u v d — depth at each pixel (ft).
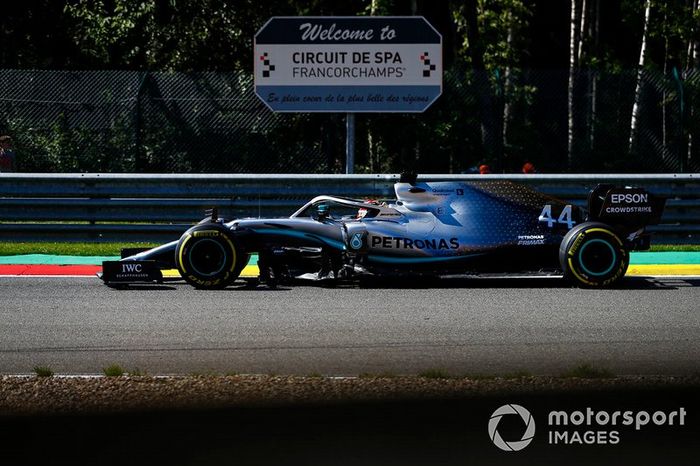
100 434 31.71
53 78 112.78
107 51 149.48
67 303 57.36
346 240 61.46
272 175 82.74
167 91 114.01
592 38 186.09
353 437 31.37
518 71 130.31
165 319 52.37
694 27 164.76
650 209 62.59
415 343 46.42
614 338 47.62
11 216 82.17
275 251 62.49
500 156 119.85
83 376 39.34
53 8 149.48
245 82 114.62
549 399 35.70
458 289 62.64
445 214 62.34
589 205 63.46
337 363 42.27
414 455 29.76
